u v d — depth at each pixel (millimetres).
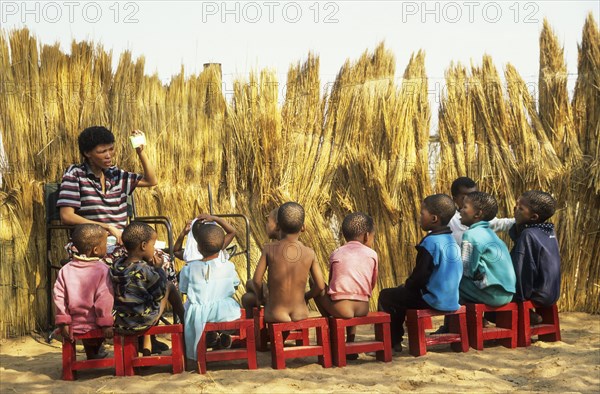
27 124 5934
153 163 6348
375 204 6547
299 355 4621
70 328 4430
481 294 5176
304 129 6660
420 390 4133
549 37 6625
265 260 4691
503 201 6508
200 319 4516
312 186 6582
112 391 4117
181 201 6379
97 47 6258
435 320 6395
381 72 6645
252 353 4605
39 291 5910
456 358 4898
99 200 5305
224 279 4691
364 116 6594
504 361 4832
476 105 6574
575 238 6465
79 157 6043
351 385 4180
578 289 6531
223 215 5922
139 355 5020
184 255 5410
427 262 4938
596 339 5512
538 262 5266
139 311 4418
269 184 6570
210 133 6590
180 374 4492
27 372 4648
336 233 6668
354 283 4727
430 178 6551
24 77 5945
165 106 6453
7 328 5758
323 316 4945
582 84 6504
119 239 5000
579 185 6422
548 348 5180
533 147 6484
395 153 6504
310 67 6680
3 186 5863
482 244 5129
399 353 5102
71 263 4496
